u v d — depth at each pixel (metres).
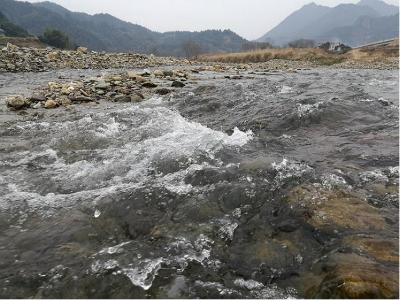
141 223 2.80
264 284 2.03
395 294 1.72
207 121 6.28
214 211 2.91
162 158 4.22
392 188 3.09
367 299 1.71
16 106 7.48
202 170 3.73
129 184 3.56
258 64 32.28
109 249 2.45
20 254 2.42
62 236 2.64
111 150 4.69
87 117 6.53
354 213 2.65
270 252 2.32
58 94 9.04
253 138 5.06
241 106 7.29
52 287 2.05
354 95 8.12
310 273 2.04
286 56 43.78
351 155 4.12
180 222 2.78
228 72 18.70
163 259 2.30
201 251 2.38
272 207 2.87
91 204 3.15
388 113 6.18
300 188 3.13
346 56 39.97
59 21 162.75
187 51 73.81
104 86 10.19
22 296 1.99
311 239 2.39
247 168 3.67
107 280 2.10
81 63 20.67
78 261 2.30
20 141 5.17
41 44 62.31
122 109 7.22
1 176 3.88
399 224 2.48
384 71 20.94
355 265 1.98
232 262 2.25
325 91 9.01
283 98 7.93
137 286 2.04
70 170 4.05
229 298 1.93
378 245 2.21
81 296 1.98
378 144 4.49
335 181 3.27
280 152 4.40
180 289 2.00
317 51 46.19
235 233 2.58
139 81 11.88
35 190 3.53
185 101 8.12
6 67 16.25
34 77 13.97
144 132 5.48
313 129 5.43
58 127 5.91
